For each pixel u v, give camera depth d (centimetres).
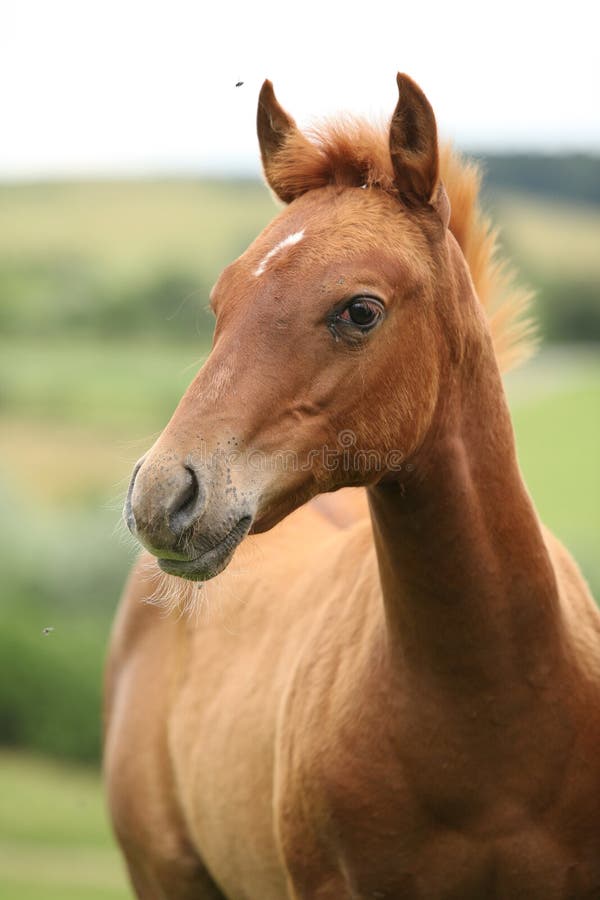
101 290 4347
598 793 347
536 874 347
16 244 4906
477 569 336
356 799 350
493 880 352
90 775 1820
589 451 2727
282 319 311
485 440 344
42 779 1770
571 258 4222
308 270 313
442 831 348
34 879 1215
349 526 481
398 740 346
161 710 501
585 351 4131
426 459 332
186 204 5353
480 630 336
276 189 353
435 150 326
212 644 480
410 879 352
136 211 5272
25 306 4284
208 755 447
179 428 302
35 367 3703
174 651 508
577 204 4722
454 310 336
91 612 2048
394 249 321
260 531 321
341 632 385
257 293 313
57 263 4659
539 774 342
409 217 331
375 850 351
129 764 504
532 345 400
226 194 5506
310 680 383
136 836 498
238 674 449
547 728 342
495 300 394
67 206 5431
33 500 2458
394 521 341
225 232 4875
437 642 339
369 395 318
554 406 3231
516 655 338
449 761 342
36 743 1867
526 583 340
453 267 339
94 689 1866
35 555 2088
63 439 3038
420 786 345
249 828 416
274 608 448
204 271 4403
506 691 338
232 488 301
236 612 472
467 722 340
